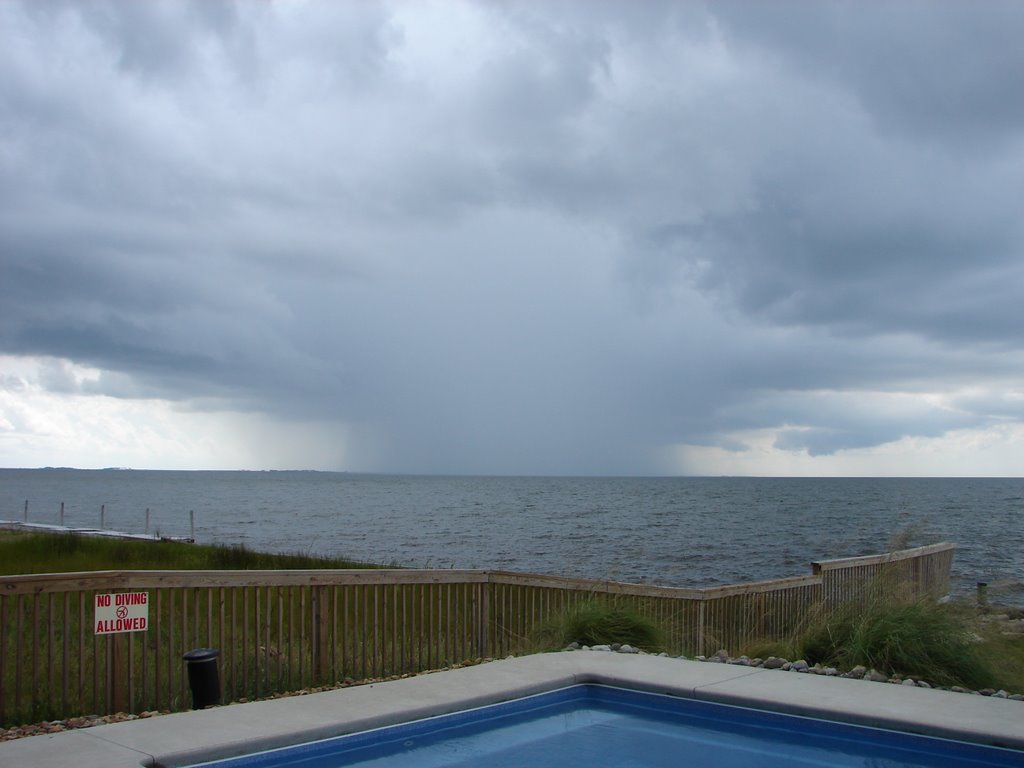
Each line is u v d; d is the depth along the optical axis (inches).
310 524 2240.4
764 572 1216.2
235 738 203.9
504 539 1771.7
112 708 262.2
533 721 255.0
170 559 823.1
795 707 242.7
